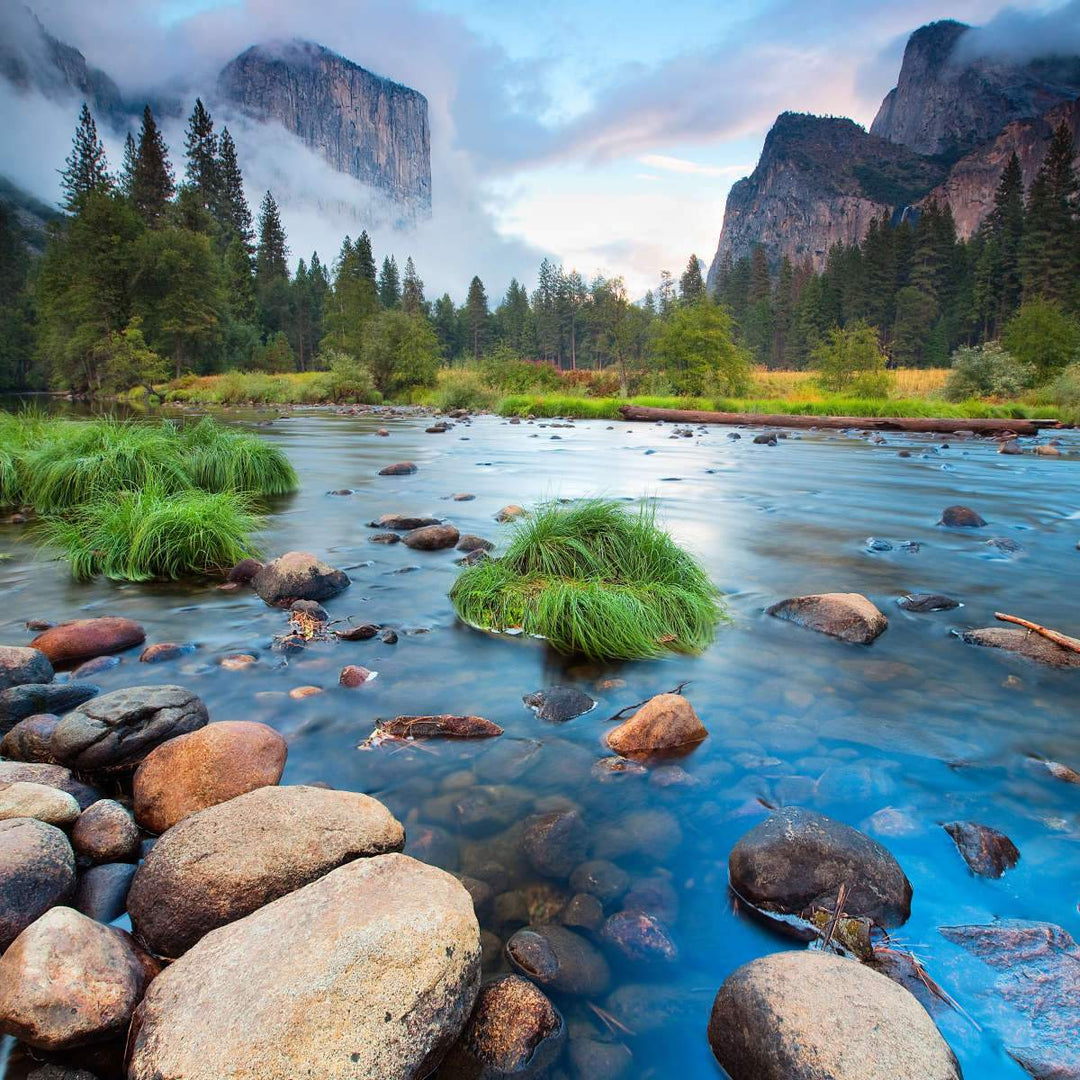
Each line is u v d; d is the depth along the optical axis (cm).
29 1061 153
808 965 160
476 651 398
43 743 269
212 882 188
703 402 2848
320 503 858
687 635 418
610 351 5328
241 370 6272
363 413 3016
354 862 188
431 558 598
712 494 954
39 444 948
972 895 204
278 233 10381
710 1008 170
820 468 1243
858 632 416
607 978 177
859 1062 136
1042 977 171
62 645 381
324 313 8969
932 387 4178
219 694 337
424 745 291
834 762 277
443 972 155
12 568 580
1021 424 2083
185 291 5181
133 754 268
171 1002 150
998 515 820
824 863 201
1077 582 542
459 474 1134
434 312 10856
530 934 187
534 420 2548
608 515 515
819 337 9031
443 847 225
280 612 464
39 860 191
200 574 562
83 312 4838
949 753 284
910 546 651
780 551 637
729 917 198
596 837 231
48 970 157
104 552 567
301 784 258
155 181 7275
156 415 2641
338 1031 141
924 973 175
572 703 326
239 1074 134
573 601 409
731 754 284
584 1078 152
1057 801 251
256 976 151
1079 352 3794
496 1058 154
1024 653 390
